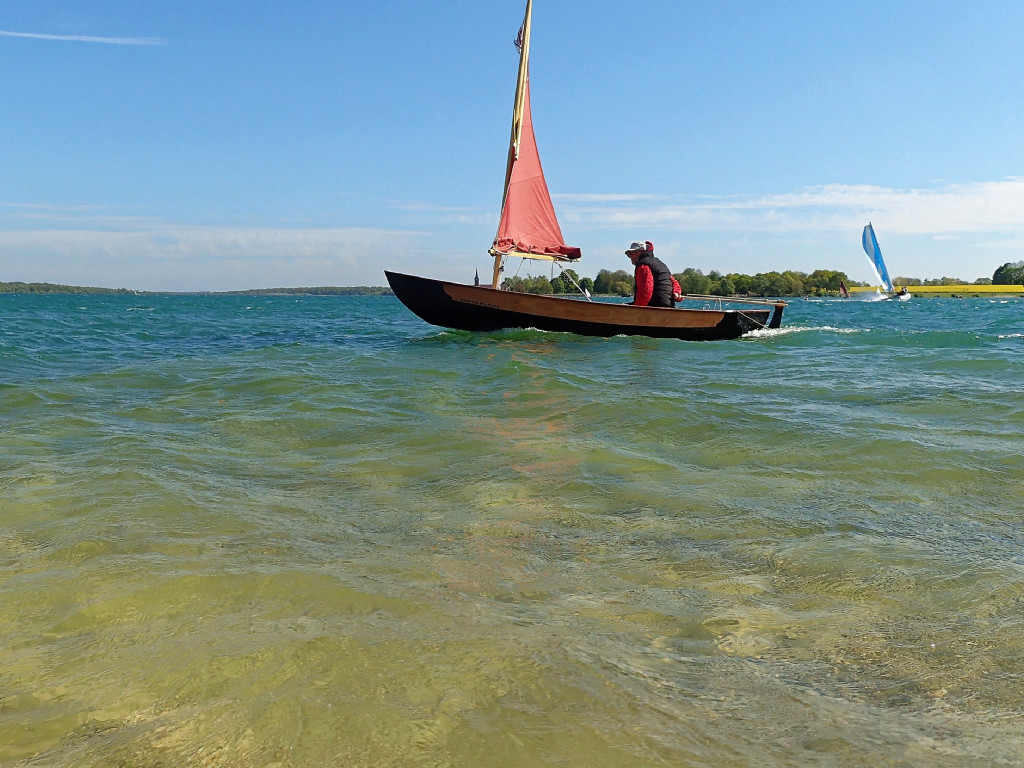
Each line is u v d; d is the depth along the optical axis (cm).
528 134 1589
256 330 2042
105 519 346
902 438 516
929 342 1349
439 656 211
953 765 161
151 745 169
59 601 253
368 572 282
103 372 933
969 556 301
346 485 420
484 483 423
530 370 909
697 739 171
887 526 343
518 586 271
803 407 655
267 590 262
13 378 889
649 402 671
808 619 244
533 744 168
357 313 3831
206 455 493
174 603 251
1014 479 418
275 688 193
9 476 425
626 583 276
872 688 197
